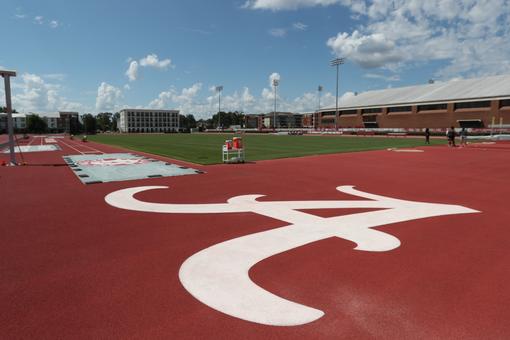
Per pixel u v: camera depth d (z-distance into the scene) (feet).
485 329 9.51
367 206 24.31
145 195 28.84
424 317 10.13
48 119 533.14
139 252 15.76
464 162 53.78
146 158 64.44
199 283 12.55
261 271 13.52
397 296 11.43
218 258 14.92
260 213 22.40
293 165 50.65
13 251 16.05
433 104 235.20
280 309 10.66
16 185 34.24
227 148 53.83
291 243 16.69
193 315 10.39
